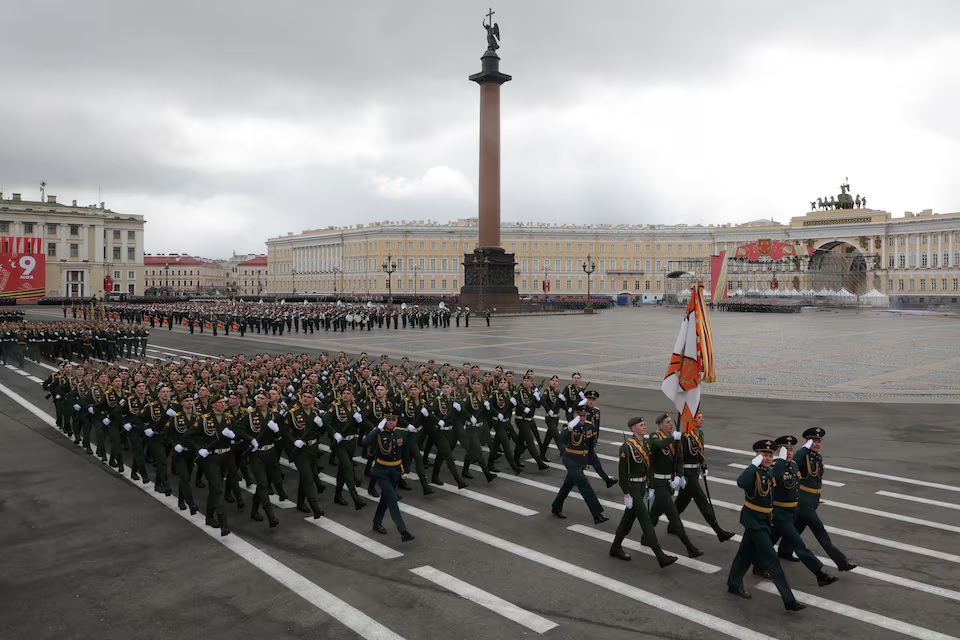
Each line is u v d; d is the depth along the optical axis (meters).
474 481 14.52
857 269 143.50
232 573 9.62
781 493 8.84
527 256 155.25
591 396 13.37
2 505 12.80
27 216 131.50
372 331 59.53
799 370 31.58
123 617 8.30
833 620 8.12
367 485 14.33
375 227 153.25
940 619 8.10
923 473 14.48
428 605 8.59
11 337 37.09
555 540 10.88
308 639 7.76
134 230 146.38
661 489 10.05
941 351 40.31
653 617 8.23
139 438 14.47
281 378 18.06
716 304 111.31
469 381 16.42
